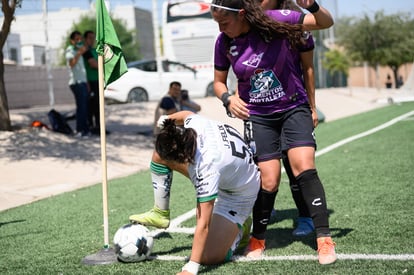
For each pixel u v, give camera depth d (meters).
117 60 4.00
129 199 6.43
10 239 4.79
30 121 13.65
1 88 11.16
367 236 4.14
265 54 3.70
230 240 3.64
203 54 21.20
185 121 3.68
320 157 9.10
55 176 8.43
